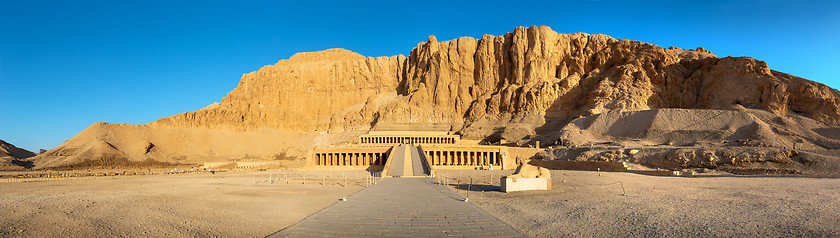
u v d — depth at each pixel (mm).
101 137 147375
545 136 122000
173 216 21578
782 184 41344
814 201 27453
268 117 182625
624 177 53844
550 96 148250
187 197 30891
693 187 38938
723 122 104812
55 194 33188
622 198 29891
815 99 129750
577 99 149875
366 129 168625
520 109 148375
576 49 168000
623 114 120125
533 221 20609
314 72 196500
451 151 96812
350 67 197750
